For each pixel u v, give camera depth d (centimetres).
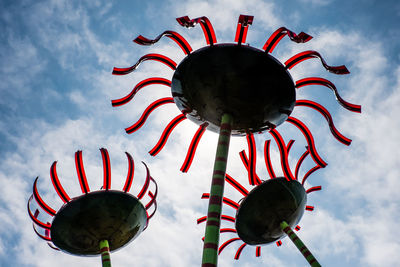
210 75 1177
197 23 1179
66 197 1492
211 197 1016
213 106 1217
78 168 1487
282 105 1234
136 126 1500
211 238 927
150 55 1383
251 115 1223
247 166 1777
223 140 1158
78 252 1462
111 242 1451
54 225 1416
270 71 1186
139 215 1486
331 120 1495
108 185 1502
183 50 1281
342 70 1278
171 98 1516
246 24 1178
